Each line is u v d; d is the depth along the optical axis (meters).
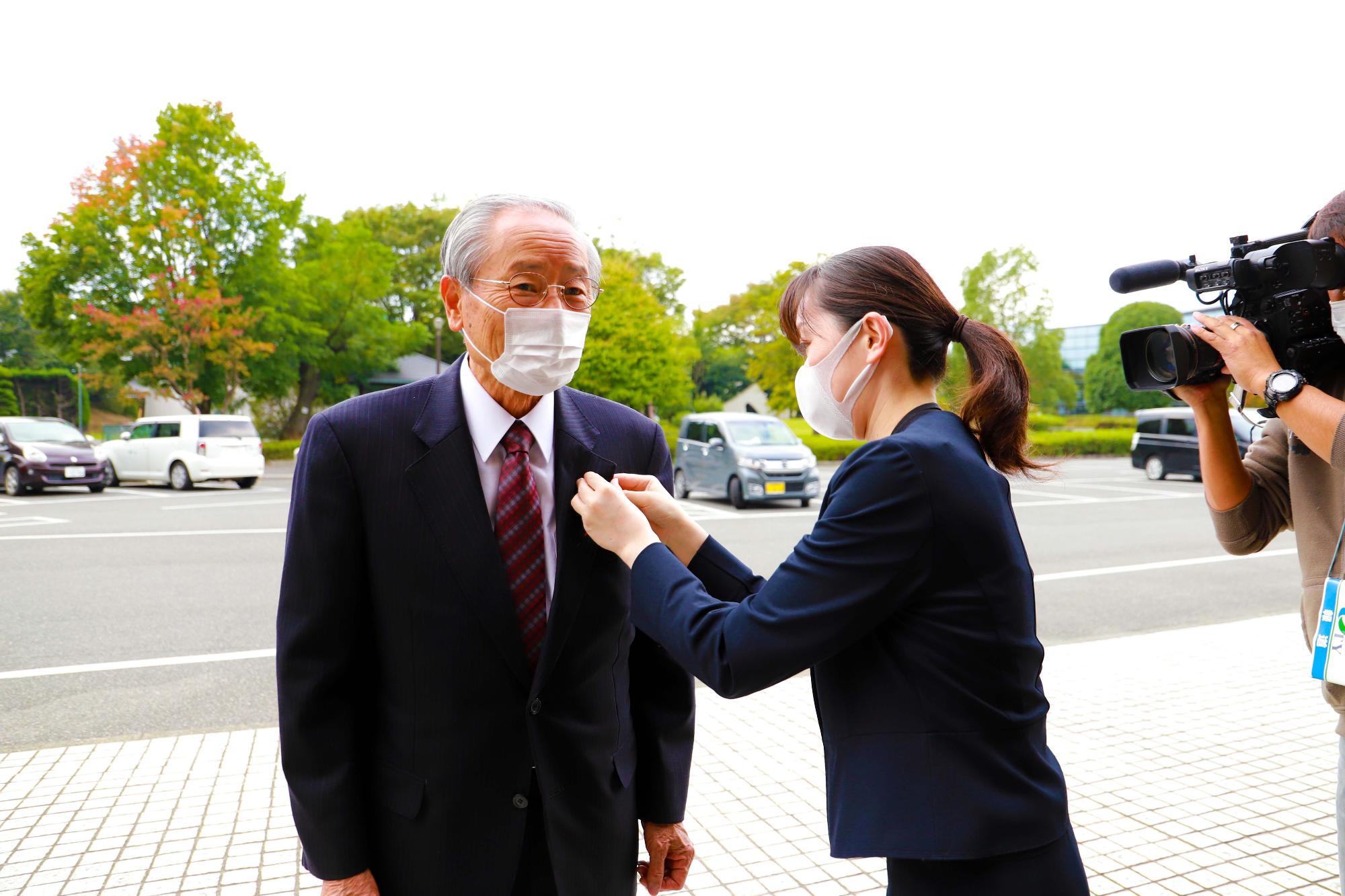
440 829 1.42
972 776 1.20
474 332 1.47
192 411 27.31
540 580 1.50
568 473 1.53
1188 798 3.34
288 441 29.84
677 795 1.66
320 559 1.40
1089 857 2.88
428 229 45.00
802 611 1.21
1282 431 1.97
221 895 2.68
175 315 25.95
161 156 26.67
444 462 1.45
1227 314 1.84
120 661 5.23
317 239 32.81
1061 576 8.12
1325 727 4.12
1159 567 8.62
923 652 1.23
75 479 16.09
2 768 3.64
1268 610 6.78
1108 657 5.34
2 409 53.31
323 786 1.38
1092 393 59.78
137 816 3.22
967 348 1.39
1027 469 1.38
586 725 1.49
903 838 1.19
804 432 32.94
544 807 1.44
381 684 1.47
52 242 27.17
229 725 4.22
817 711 1.37
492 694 1.43
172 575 7.89
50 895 2.68
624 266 29.62
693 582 1.33
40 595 7.04
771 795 3.42
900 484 1.22
